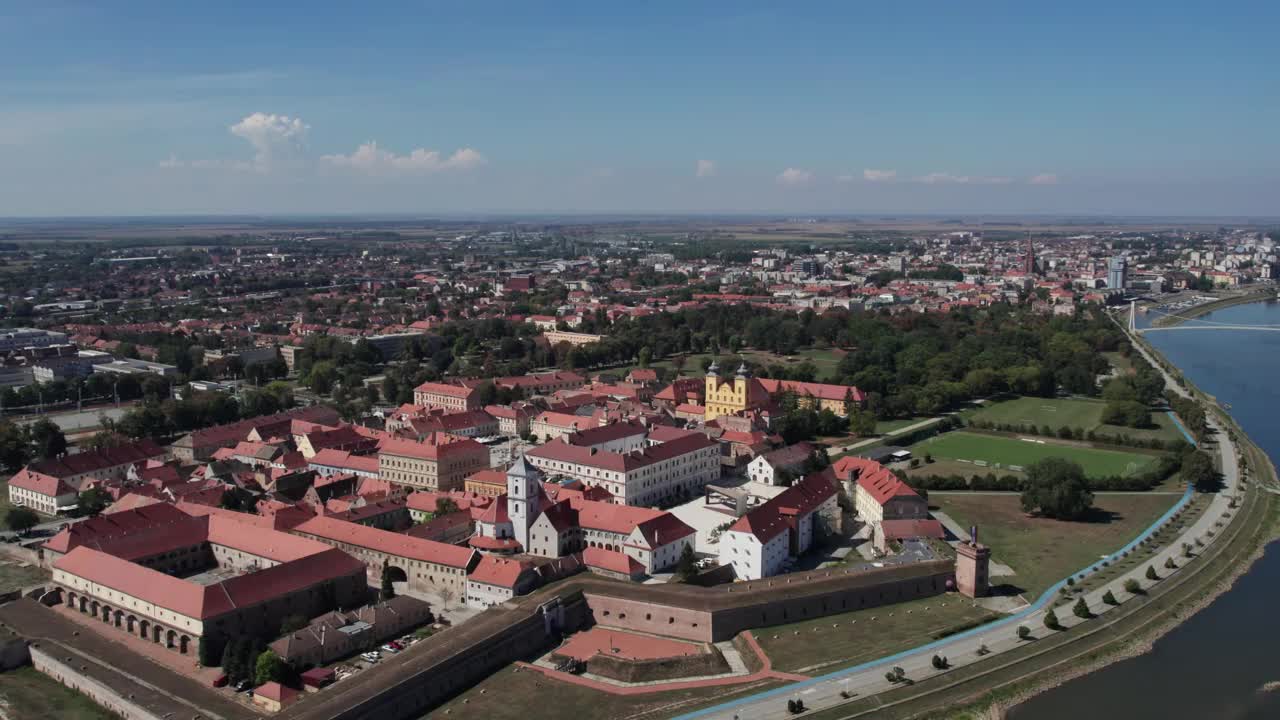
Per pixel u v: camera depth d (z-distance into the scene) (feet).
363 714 620.49
